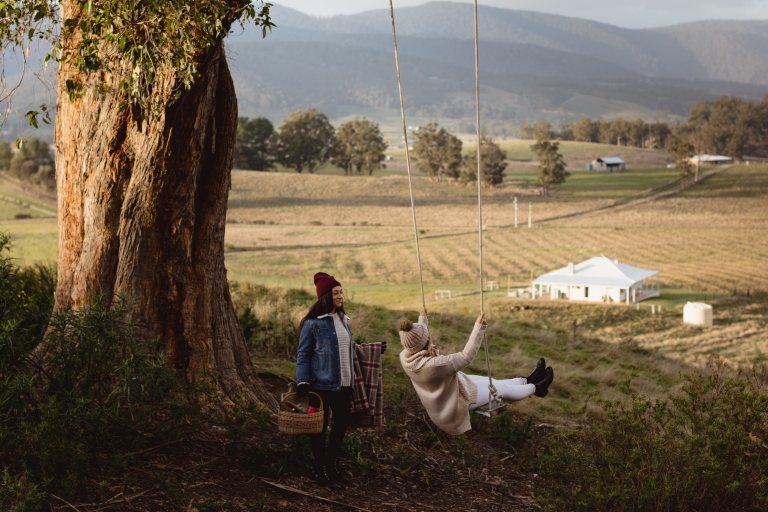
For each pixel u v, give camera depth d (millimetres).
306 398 5059
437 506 5184
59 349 4758
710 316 43219
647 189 132125
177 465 4688
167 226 5926
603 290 51812
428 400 5605
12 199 108188
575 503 4555
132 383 4312
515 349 14539
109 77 6004
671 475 4445
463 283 61906
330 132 168375
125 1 5020
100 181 6023
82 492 3953
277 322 11445
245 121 160000
